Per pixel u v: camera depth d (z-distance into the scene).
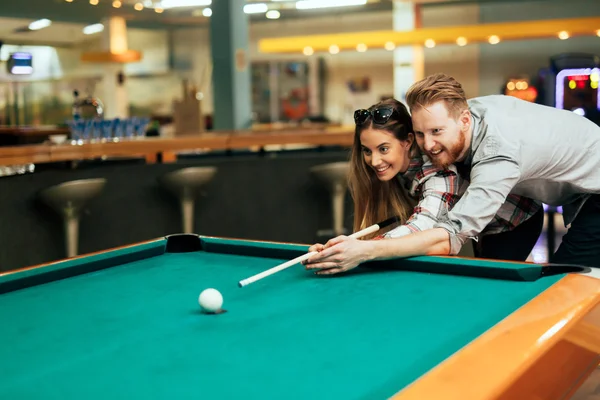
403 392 1.14
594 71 9.26
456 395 1.12
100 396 1.25
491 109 2.30
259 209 6.34
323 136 6.50
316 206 6.52
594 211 2.65
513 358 1.27
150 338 1.58
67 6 11.95
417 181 2.45
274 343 1.51
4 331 1.67
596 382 1.65
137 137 5.85
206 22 16.12
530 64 17.00
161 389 1.27
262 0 13.52
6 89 9.91
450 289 1.90
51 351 1.51
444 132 2.21
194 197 5.74
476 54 17.38
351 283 2.03
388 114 2.38
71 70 13.49
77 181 4.79
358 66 18.61
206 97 16.50
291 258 2.35
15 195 4.70
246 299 1.90
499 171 2.18
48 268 2.16
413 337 1.52
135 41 17.73
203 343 1.53
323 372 1.33
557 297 1.64
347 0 14.08
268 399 1.21
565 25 13.68
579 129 2.50
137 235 5.64
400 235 2.21
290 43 15.29
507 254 2.86
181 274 2.24
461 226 2.17
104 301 1.93
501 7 16.84
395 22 16.45
